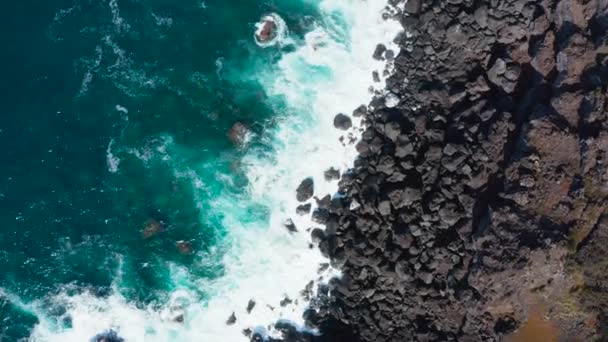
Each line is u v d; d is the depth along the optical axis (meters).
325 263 32.72
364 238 31.70
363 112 32.97
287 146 33.66
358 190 32.34
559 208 27.25
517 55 30.28
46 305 34.28
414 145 31.58
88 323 34.06
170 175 34.22
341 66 33.62
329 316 32.38
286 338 32.53
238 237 33.66
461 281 29.34
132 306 33.84
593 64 27.62
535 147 27.98
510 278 27.44
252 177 33.75
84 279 34.25
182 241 33.91
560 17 28.67
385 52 33.06
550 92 28.83
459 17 31.02
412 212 30.95
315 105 33.66
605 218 26.36
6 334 34.22
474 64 31.34
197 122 34.25
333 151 33.22
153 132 34.44
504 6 29.91
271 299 33.09
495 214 28.11
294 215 33.28
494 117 30.03
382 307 31.14
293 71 33.97
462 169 30.00
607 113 26.78
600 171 26.53
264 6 34.41
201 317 33.50
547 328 27.45
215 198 33.97
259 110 33.97
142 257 34.06
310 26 34.00
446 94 31.44
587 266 26.53
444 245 29.92
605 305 26.20
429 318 30.44
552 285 27.23
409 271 30.44
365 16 33.59
